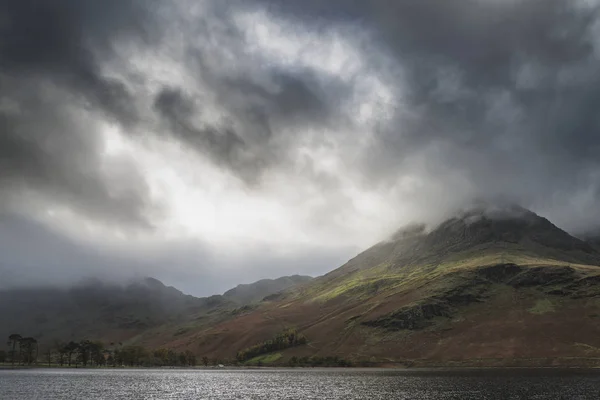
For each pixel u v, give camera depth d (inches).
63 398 6441.9
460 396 6358.3
